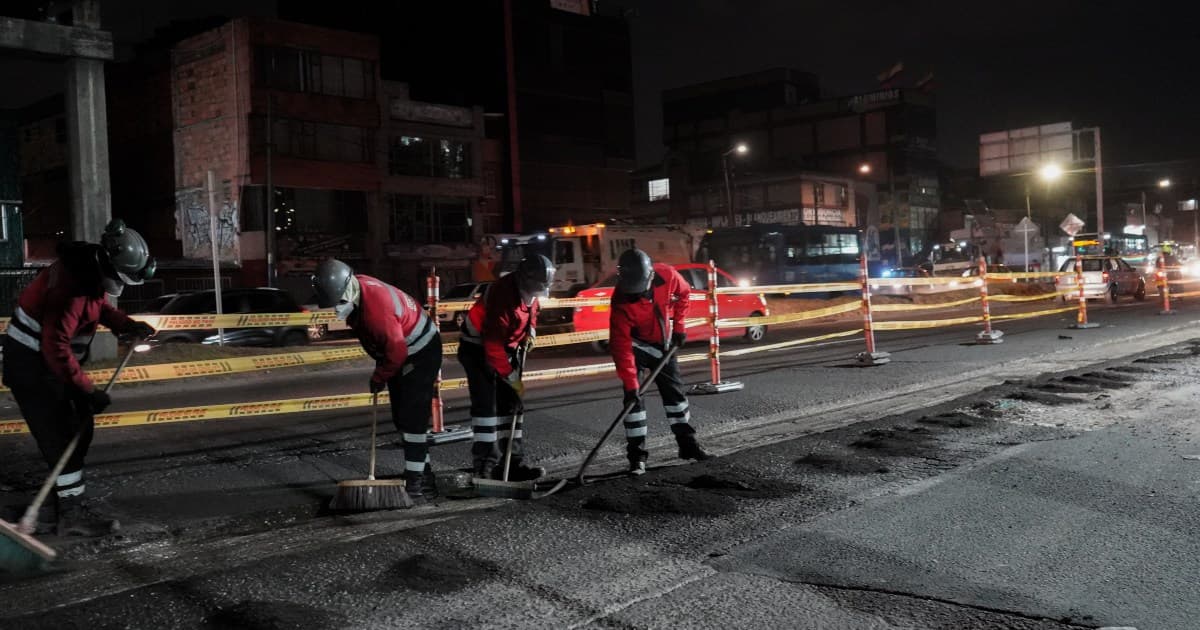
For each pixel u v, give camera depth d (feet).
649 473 18.93
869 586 12.01
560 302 32.04
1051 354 41.34
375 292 16.67
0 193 77.30
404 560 13.34
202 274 124.06
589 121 207.41
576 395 31.65
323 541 15.16
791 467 18.75
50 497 17.53
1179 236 318.04
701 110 302.45
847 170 267.39
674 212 235.20
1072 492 16.20
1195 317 60.64
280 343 60.29
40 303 14.80
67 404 15.51
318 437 24.67
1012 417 23.84
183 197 136.15
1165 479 16.89
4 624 11.06
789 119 278.67
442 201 152.56
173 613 11.39
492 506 17.39
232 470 20.57
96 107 46.44
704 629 10.76
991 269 136.36
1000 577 12.19
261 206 130.00
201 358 47.52
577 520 15.31
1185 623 10.58
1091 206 328.70
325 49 135.33
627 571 12.82
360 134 139.95
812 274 111.14
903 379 33.76
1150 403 25.35
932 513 15.20
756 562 13.07
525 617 11.20
